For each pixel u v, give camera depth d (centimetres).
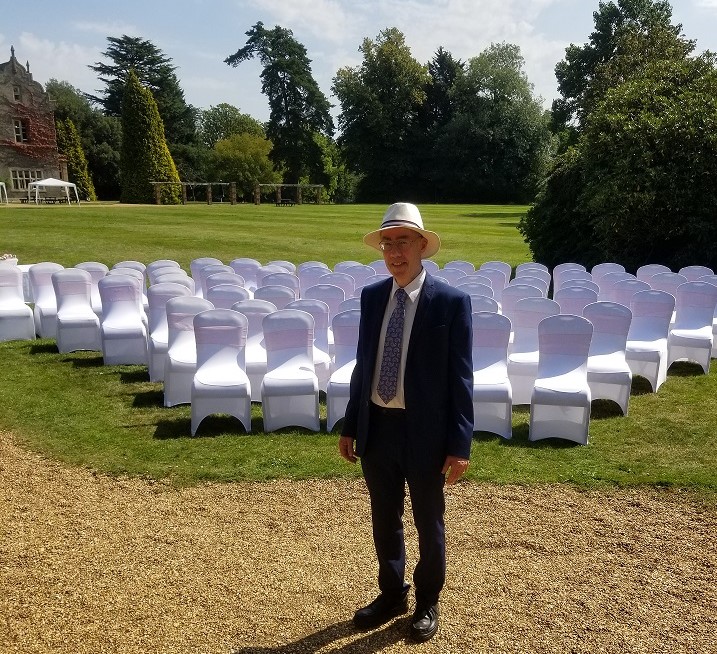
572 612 373
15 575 404
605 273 1166
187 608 372
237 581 400
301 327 697
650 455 604
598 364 717
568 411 632
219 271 1090
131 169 4881
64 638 344
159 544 444
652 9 4572
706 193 1436
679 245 1534
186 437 644
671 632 356
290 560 425
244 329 698
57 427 669
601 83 2966
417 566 352
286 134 7006
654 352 780
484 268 1226
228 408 653
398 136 7262
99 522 475
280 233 2578
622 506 505
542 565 422
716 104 1432
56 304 1038
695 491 527
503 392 635
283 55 6919
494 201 7150
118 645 339
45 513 489
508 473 562
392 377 328
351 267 1179
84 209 3566
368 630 356
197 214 3469
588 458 596
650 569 419
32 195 4894
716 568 421
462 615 369
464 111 7144
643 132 1445
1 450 609
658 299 828
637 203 1420
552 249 1745
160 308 861
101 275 1148
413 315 325
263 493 525
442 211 4662
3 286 1070
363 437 337
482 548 443
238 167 6725
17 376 846
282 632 353
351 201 7806
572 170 1650
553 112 4991
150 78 6881
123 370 875
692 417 705
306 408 666
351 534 461
